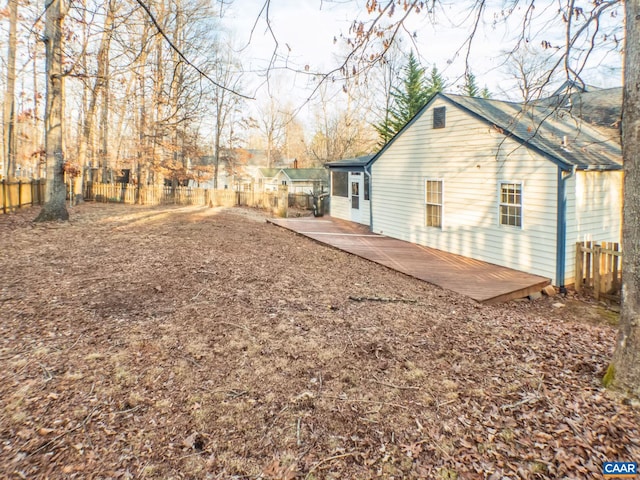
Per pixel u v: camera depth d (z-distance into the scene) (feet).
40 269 21.16
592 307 26.22
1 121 88.17
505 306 24.98
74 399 10.94
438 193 38.93
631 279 11.87
